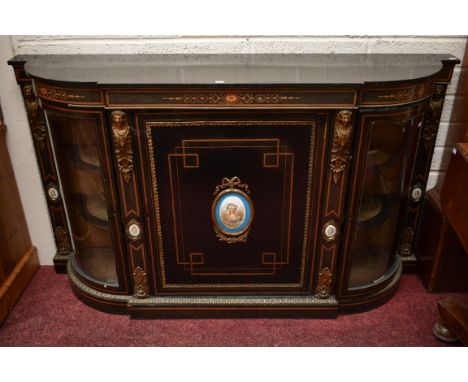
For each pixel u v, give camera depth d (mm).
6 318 1742
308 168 1452
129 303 1699
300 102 1329
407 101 1366
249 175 1470
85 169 1559
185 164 1451
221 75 1381
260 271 1661
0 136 1717
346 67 1467
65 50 1625
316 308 1701
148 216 1546
